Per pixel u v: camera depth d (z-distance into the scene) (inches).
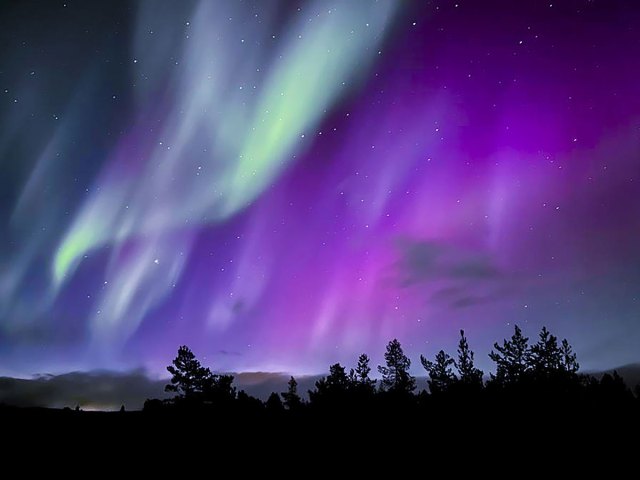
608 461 864.3
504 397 1127.0
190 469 916.0
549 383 1114.1
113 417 1288.1
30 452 986.1
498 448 954.7
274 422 1216.2
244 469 915.4
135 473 888.9
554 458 892.0
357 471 888.3
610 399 1115.9
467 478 826.8
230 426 1179.3
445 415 1131.9
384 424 1147.3
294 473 886.4
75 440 1082.7
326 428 1152.2
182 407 1233.4
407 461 925.2
